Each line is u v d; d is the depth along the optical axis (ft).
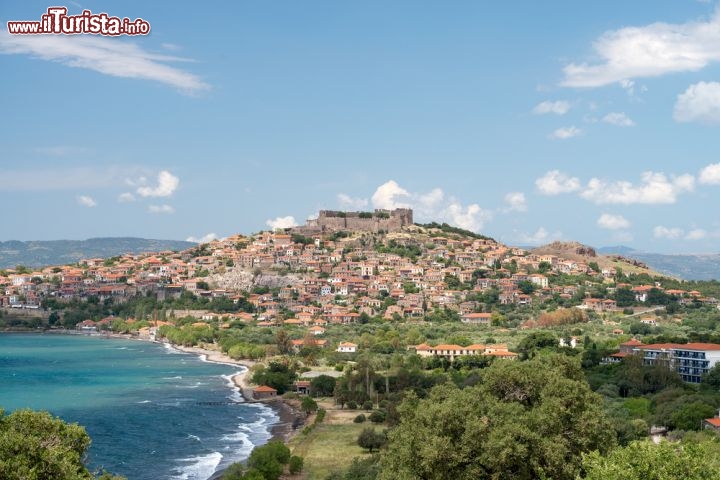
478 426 315.99
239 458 606.55
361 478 467.93
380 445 597.11
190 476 549.13
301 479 513.86
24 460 252.62
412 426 335.26
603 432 335.67
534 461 309.22
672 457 255.91
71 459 272.31
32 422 282.36
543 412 328.49
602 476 254.88
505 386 365.40
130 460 597.11
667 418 592.19
